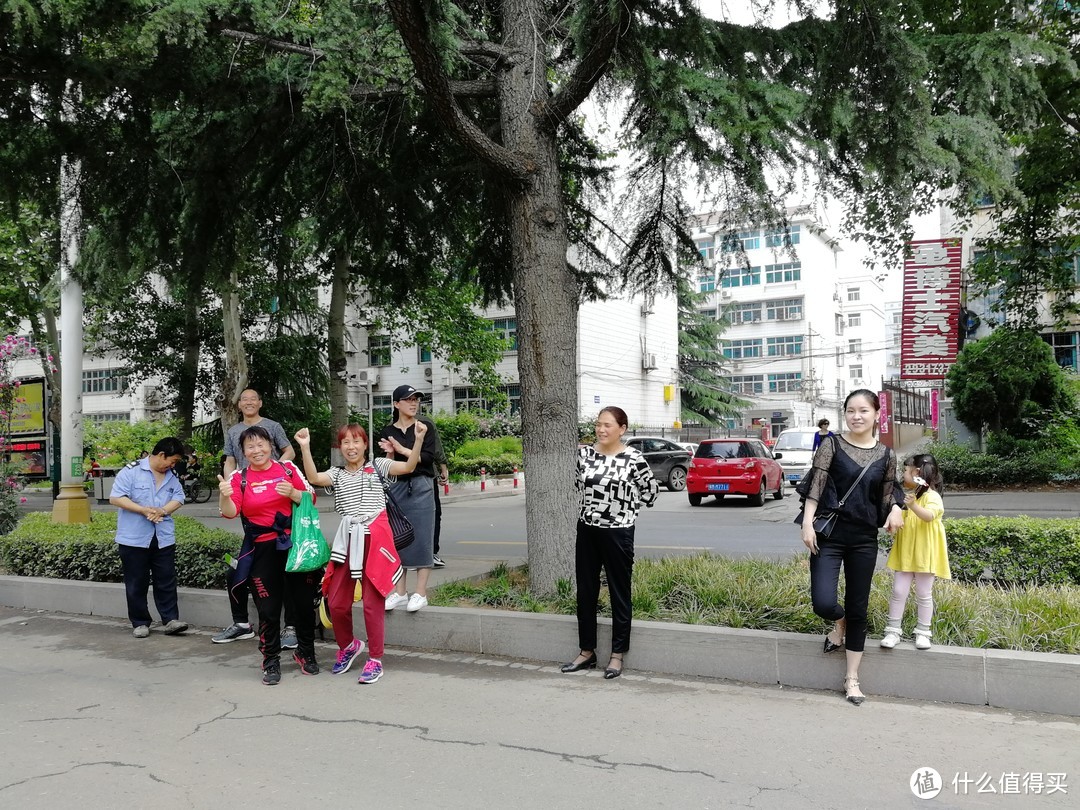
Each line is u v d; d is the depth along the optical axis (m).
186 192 7.87
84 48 7.06
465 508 20.02
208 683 5.50
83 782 3.79
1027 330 20.30
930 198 7.62
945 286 11.96
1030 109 7.06
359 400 37.50
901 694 4.87
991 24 9.46
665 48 6.77
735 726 4.43
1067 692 4.48
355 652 5.74
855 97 6.49
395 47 6.44
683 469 24.11
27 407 17.42
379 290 10.98
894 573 4.98
